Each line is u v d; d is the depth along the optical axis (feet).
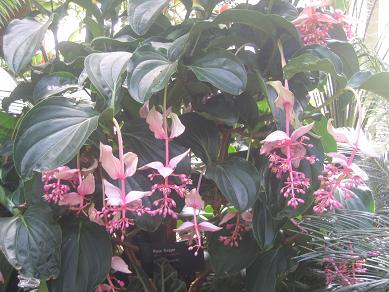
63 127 1.86
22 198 2.20
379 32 5.52
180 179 2.07
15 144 1.82
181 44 2.03
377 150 2.96
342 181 2.04
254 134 2.43
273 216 2.15
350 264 2.46
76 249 2.07
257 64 2.38
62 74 2.30
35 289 2.51
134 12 2.09
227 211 2.48
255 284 2.42
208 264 2.60
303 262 2.59
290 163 1.95
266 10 2.52
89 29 2.83
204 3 2.56
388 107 3.51
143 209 1.84
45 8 3.03
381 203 3.13
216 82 1.98
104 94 1.94
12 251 1.94
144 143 2.11
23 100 2.61
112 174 1.83
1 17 2.74
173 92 2.35
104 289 2.30
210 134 2.31
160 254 2.69
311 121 2.61
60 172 1.96
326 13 2.48
